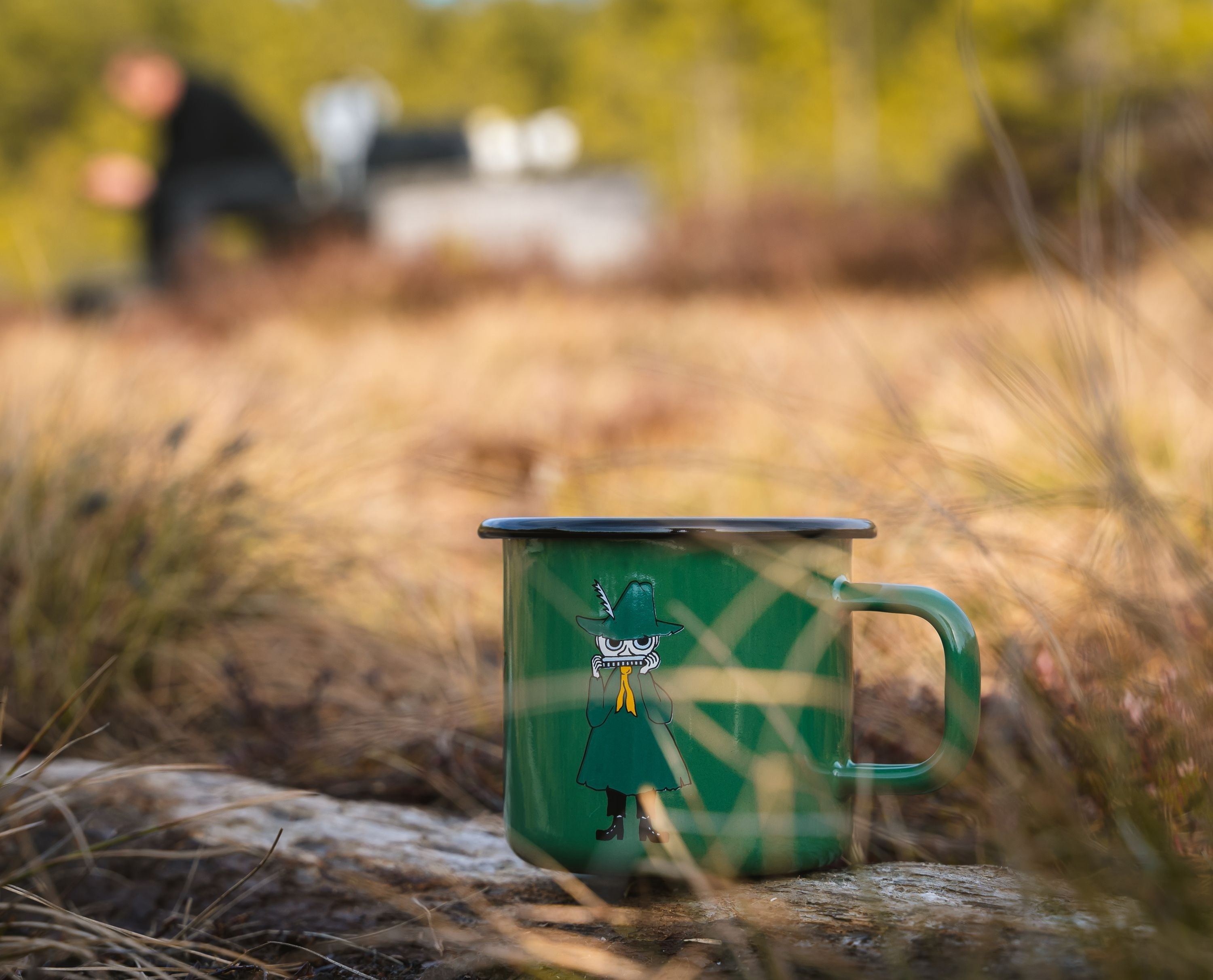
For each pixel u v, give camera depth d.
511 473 3.98
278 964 1.38
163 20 55.50
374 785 2.00
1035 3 13.55
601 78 41.62
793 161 31.95
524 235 13.20
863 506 2.33
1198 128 3.16
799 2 33.75
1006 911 1.22
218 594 2.67
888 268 10.04
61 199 40.97
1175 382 3.16
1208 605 1.49
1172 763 1.43
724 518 1.38
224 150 13.43
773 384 4.45
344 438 3.59
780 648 1.33
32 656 2.36
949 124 20.38
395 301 10.59
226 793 1.88
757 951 1.20
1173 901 1.08
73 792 1.81
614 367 6.23
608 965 1.21
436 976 1.27
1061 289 2.03
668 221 13.50
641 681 1.31
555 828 1.34
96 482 2.68
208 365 4.61
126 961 1.41
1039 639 1.79
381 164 15.62
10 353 4.36
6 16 50.81
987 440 3.00
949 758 1.32
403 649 2.69
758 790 1.32
